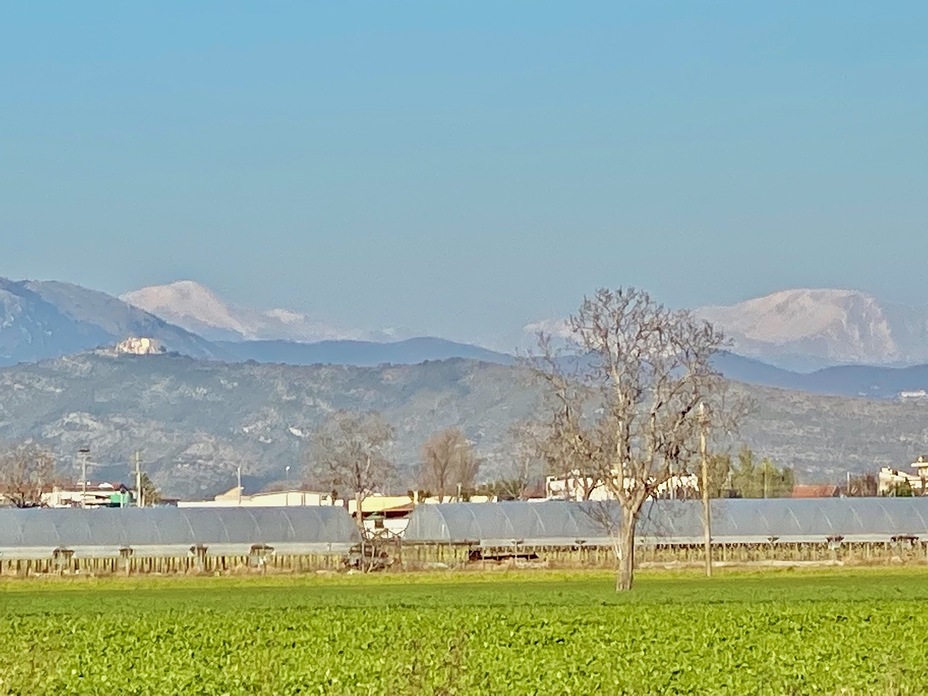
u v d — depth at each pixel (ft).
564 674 156.76
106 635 211.41
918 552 455.22
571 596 287.89
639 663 165.17
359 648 187.32
